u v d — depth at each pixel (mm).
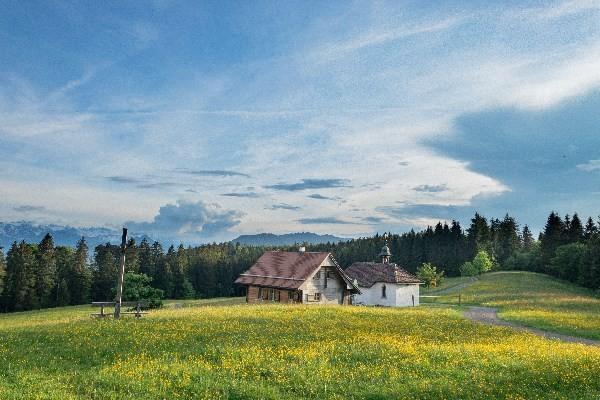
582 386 19078
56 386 16844
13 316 75688
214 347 24062
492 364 22406
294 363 21422
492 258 162500
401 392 17797
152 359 21531
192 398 16359
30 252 112562
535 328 42531
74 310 85000
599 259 107000
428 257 170375
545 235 151875
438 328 35750
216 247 193625
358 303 81750
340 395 17219
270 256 73000
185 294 142375
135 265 132750
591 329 40281
